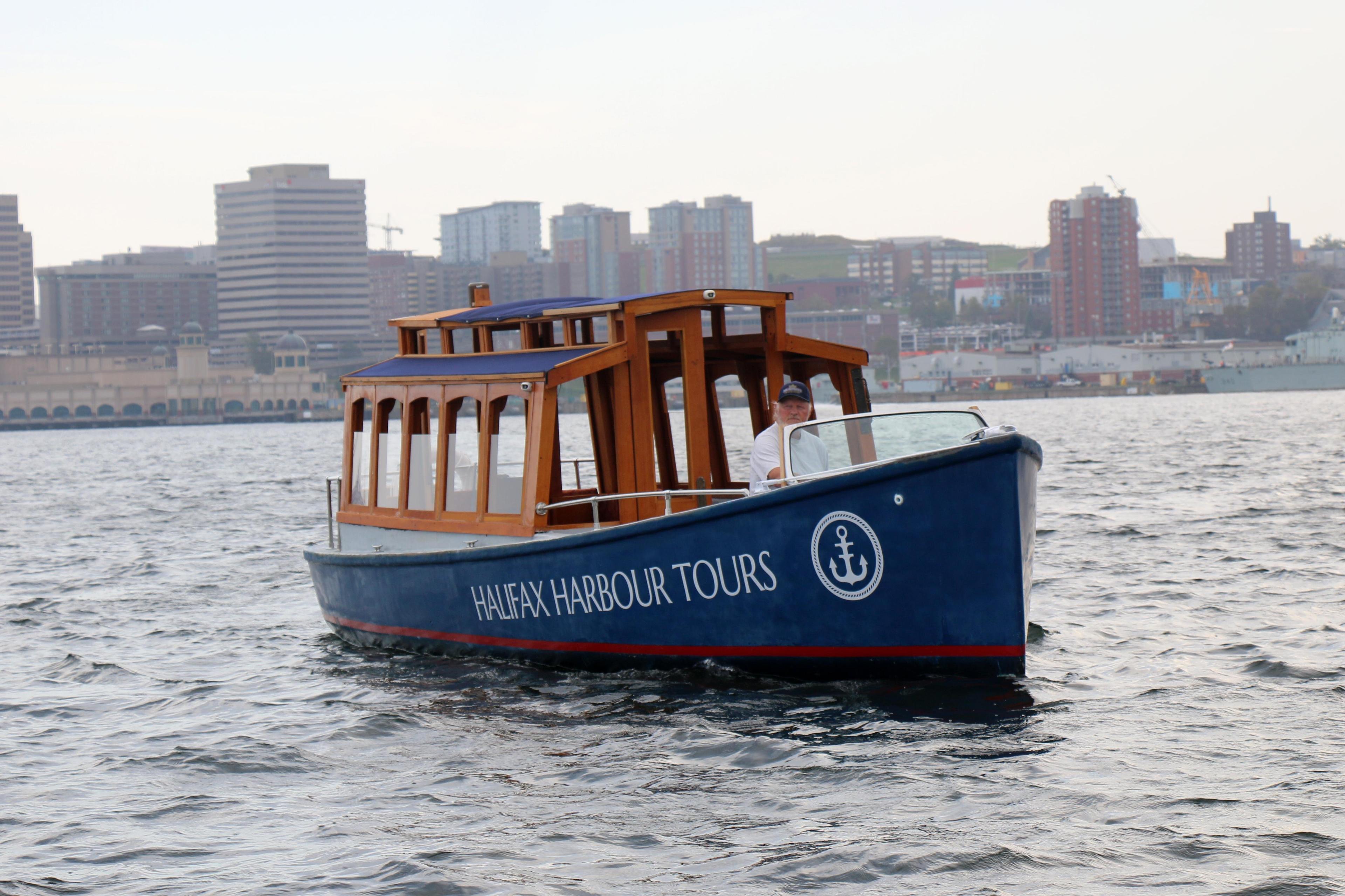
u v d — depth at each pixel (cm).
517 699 1309
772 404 1445
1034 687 1278
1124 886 784
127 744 1246
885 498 1177
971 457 1149
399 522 1585
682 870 834
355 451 1698
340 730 1245
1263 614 1698
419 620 1548
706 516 1238
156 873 877
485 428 1448
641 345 1395
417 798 1020
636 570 1294
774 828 903
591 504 1505
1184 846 841
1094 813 907
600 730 1175
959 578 1176
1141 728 1124
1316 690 1251
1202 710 1182
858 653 1223
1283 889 769
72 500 5712
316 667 1580
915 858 834
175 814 1009
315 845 919
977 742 1086
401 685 1420
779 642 1245
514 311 1513
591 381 1430
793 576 1219
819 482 1188
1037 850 841
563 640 1375
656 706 1239
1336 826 865
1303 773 981
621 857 862
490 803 994
